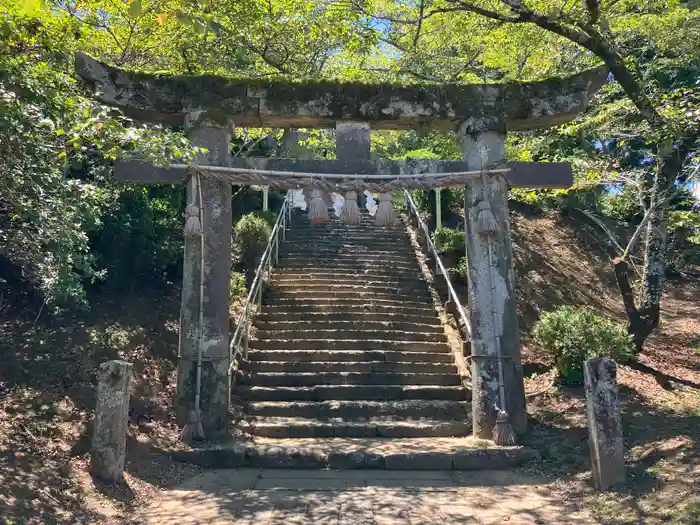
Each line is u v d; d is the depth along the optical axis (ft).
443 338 34.94
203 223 24.68
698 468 17.92
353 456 22.16
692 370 36.01
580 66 40.70
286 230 51.24
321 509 17.38
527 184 25.64
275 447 22.54
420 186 25.20
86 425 21.50
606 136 37.93
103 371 18.88
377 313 37.06
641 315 31.22
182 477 20.56
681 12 32.55
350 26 35.91
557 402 27.50
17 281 29.89
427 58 40.73
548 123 27.02
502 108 26.05
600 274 57.16
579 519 16.72
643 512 16.24
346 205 24.17
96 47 32.24
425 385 30.27
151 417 24.21
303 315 36.22
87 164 30.42
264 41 36.32
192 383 23.86
